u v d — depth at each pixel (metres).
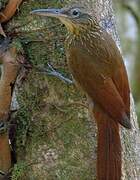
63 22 3.03
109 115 2.99
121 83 3.02
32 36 3.03
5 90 3.03
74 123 3.03
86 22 3.04
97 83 3.01
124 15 4.21
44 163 3.03
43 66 3.03
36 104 3.03
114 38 3.07
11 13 3.03
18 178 3.04
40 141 3.03
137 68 4.27
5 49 3.03
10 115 3.04
